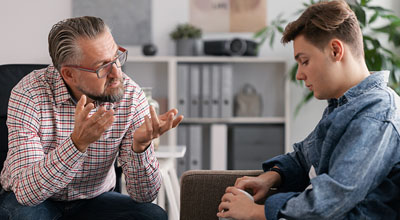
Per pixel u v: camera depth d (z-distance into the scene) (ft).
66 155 3.90
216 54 10.54
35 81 4.53
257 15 11.06
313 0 8.95
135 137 4.23
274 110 11.29
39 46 10.94
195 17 11.07
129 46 11.08
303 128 11.18
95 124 3.77
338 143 3.38
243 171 4.66
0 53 10.93
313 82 3.61
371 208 3.31
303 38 3.60
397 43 8.67
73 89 4.46
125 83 4.75
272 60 10.41
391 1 10.63
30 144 4.26
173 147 7.34
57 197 4.71
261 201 4.31
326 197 3.16
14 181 4.13
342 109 3.53
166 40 11.07
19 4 10.89
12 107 4.38
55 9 10.92
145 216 4.66
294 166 4.33
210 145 10.66
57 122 4.49
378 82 3.59
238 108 10.77
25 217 4.16
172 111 4.00
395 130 3.34
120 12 11.02
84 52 4.14
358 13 7.97
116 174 5.58
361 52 3.67
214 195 4.55
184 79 10.45
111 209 4.81
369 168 3.18
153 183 4.60
